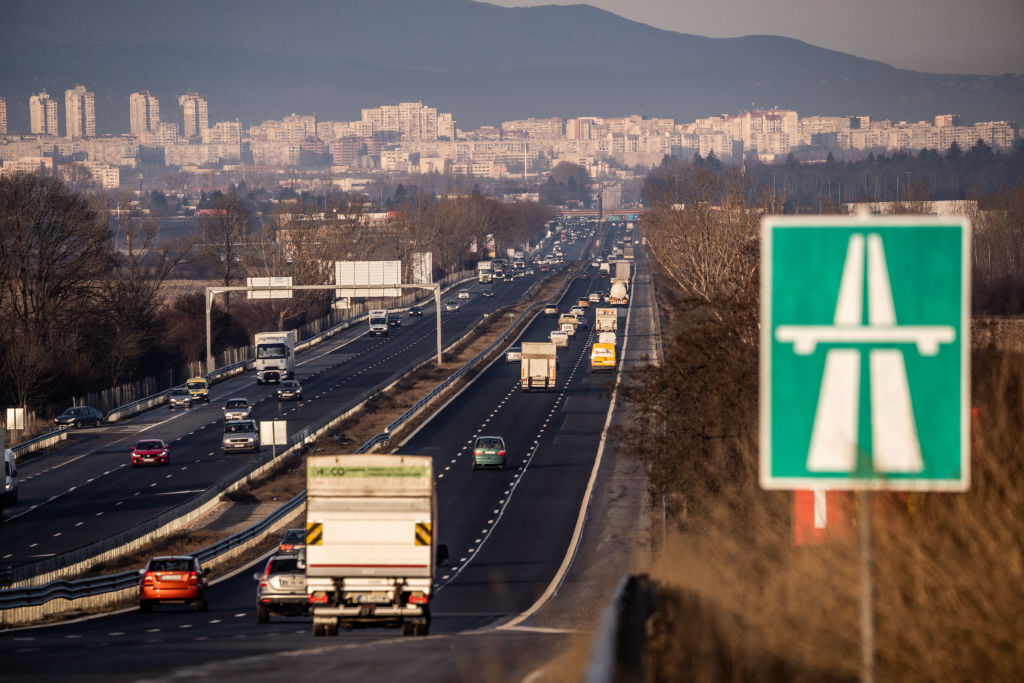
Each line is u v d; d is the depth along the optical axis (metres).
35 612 152.88
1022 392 64.44
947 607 47.78
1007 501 53.16
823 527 61.00
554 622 141.38
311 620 147.75
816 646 48.78
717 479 134.12
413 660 88.62
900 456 32.06
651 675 48.59
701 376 160.75
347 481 119.44
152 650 101.75
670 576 77.19
